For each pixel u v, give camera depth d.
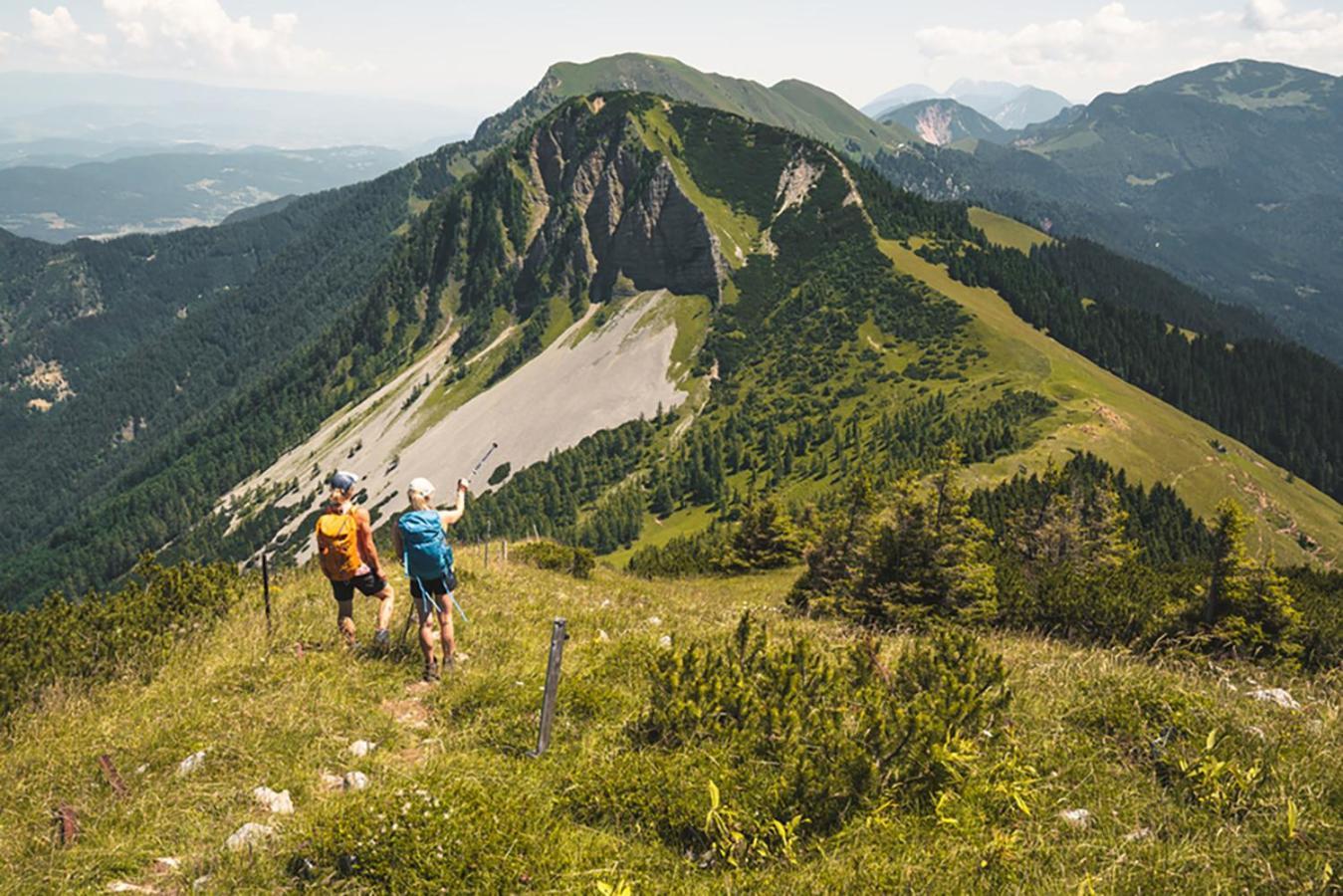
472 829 5.17
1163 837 5.23
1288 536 157.50
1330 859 4.70
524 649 10.69
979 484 125.25
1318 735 6.78
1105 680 8.34
